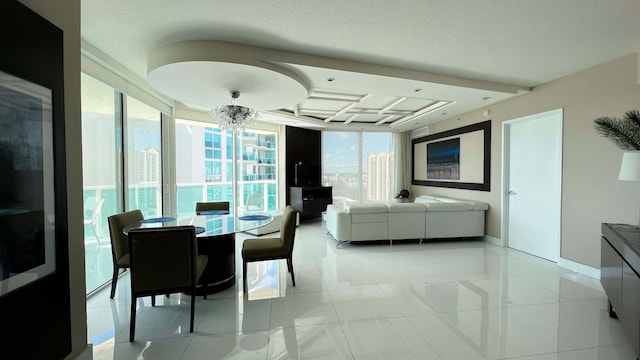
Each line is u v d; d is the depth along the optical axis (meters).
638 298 1.65
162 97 4.24
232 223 2.99
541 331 2.16
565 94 3.60
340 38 2.66
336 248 4.58
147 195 4.19
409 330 2.18
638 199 2.89
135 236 2.02
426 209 4.70
